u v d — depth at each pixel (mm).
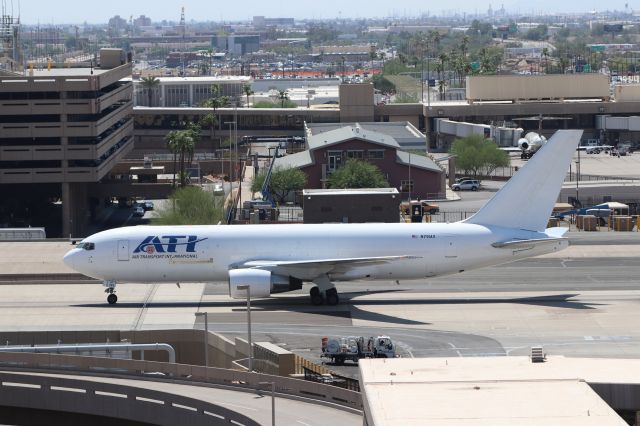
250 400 132125
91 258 194625
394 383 94938
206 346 153375
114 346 158000
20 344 171750
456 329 175625
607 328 174875
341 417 123562
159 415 134625
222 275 195750
